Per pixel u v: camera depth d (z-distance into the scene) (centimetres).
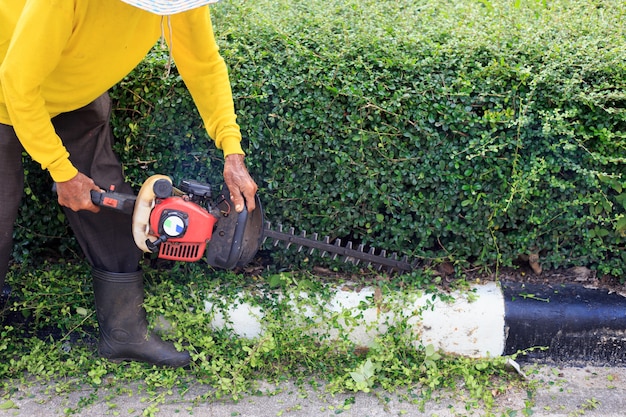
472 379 285
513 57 306
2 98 240
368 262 324
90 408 271
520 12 359
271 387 288
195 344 294
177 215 256
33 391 281
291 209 319
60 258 337
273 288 315
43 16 213
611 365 303
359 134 301
